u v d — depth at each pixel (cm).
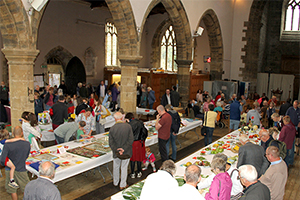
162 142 600
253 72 1655
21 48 630
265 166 417
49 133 659
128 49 882
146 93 1134
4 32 621
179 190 261
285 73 1995
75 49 1570
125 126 479
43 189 269
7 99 1120
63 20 1477
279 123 743
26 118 506
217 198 285
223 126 1081
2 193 484
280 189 355
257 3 1574
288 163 629
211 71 1605
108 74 1742
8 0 585
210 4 1370
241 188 352
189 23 1206
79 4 1558
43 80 1413
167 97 1041
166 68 2069
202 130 746
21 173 419
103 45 1761
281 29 1981
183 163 466
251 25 1598
